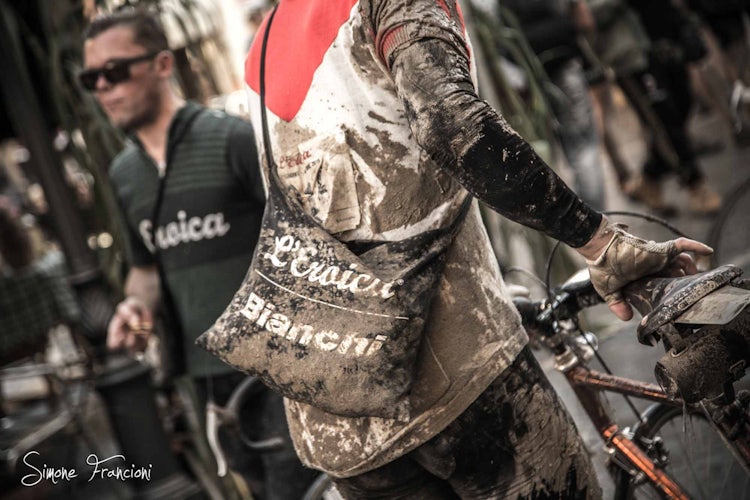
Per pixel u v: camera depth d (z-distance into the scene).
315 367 1.66
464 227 1.77
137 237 3.21
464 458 1.76
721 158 7.23
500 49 5.14
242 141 2.86
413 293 1.64
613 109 7.08
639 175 6.76
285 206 1.78
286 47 1.78
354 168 1.70
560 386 2.74
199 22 4.14
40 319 6.31
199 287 2.94
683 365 1.65
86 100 3.87
